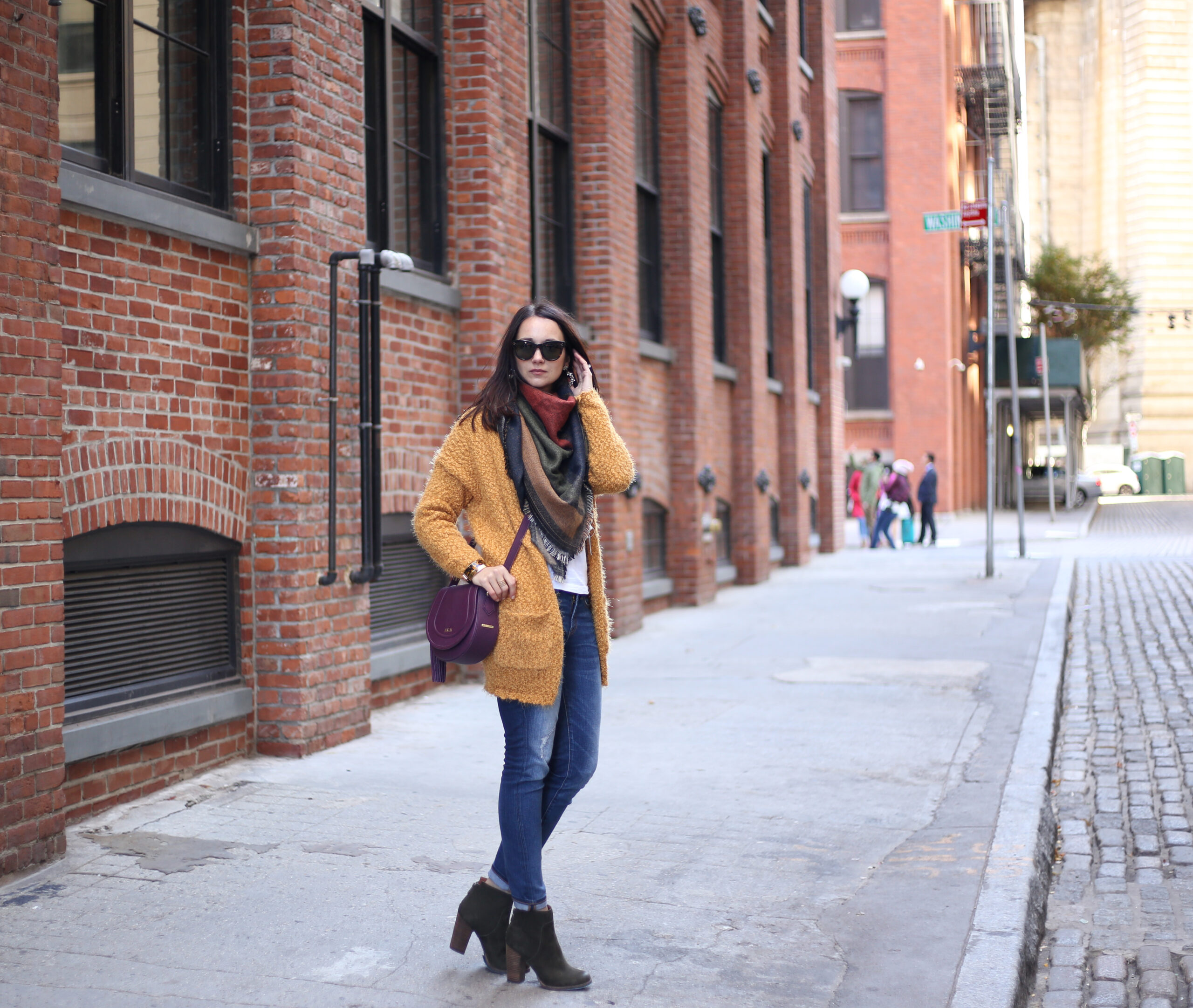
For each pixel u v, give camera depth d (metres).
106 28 5.45
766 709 7.71
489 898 3.58
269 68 6.33
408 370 7.99
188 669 5.98
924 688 8.32
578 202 11.38
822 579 16.88
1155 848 5.10
